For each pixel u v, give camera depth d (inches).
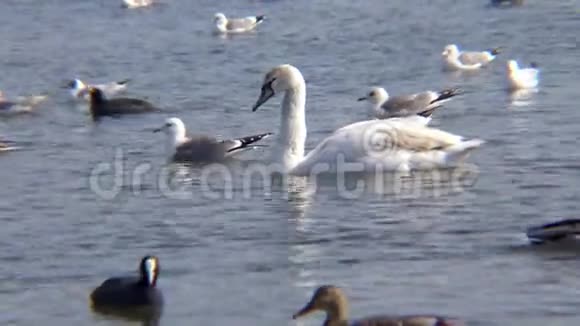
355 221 912.3
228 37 2073.1
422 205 952.3
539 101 1398.9
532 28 2021.4
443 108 1390.3
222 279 784.9
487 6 2267.5
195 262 824.3
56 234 904.9
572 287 743.7
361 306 720.3
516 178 1026.1
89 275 806.5
